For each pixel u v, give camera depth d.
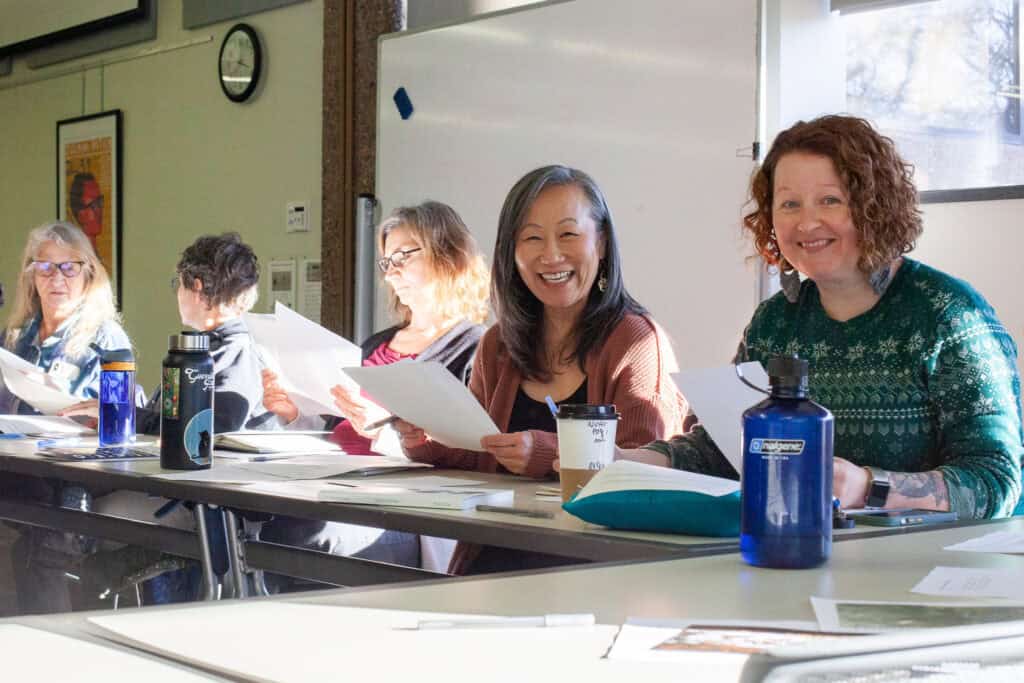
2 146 6.81
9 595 2.14
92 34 6.22
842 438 1.82
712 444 1.86
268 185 5.40
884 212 1.77
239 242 3.30
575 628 0.86
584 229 2.15
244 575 1.76
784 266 1.94
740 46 3.64
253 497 1.68
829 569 1.13
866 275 1.81
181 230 5.84
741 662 0.75
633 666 0.74
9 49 6.60
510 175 4.30
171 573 1.85
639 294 3.90
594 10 4.03
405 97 4.65
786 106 3.58
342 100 4.93
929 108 3.41
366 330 4.78
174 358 1.98
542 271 2.15
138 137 6.05
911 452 1.76
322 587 1.64
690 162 3.77
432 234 3.10
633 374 2.13
